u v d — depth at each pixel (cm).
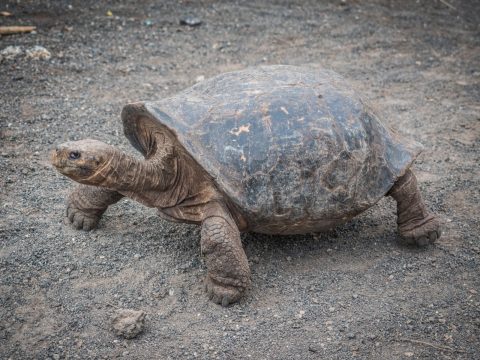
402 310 263
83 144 256
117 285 267
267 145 258
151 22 498
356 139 268
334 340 253
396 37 509
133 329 250
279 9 563
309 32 507
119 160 260
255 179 257
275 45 471
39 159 327
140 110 267
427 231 284
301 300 265
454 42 504
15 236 284
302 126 262
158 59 428
